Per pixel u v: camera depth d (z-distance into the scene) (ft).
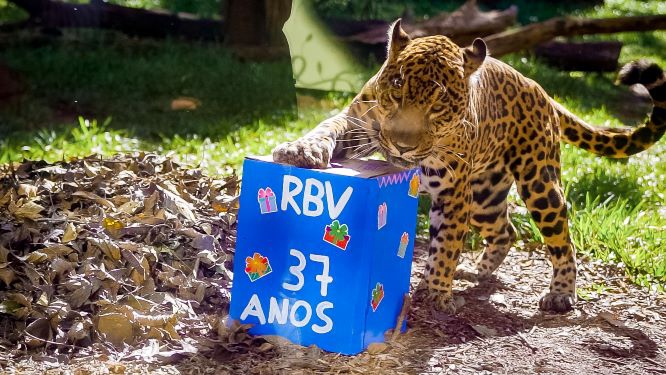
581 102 40.73
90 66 39.17
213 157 28.55
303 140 16.57
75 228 18.67
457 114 17.11
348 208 15.79
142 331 16.46
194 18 46.16
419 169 17.38
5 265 17.47
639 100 43.70
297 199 16.10
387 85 16.98
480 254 22.68
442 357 16.80
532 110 19.92
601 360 17.49
